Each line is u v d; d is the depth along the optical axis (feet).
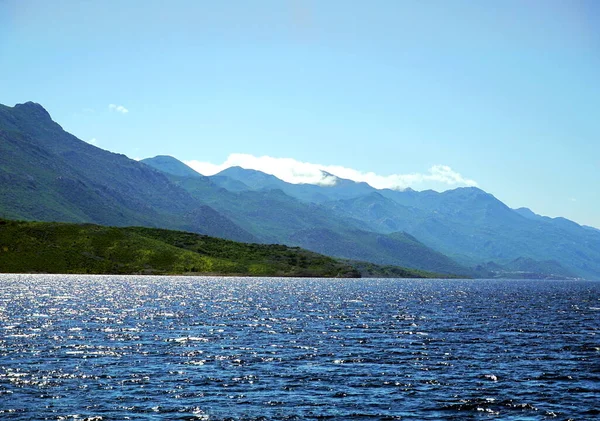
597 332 335.26
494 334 321.11
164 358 227.61
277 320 382.01
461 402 169.89
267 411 158.20
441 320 402.11
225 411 157.38
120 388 178.70
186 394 173.47
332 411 159.33
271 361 225.97
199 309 452.35
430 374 206.28
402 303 593.83
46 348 242.58
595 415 158.61
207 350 248.32
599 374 208.64
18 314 370.53
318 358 234.38
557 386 189.88
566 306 587.68
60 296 537.65
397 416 156.15
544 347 271.69
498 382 194.90
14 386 177.68
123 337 280.51
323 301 590.14
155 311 422.82
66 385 180.86
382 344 275.59
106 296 559.38
